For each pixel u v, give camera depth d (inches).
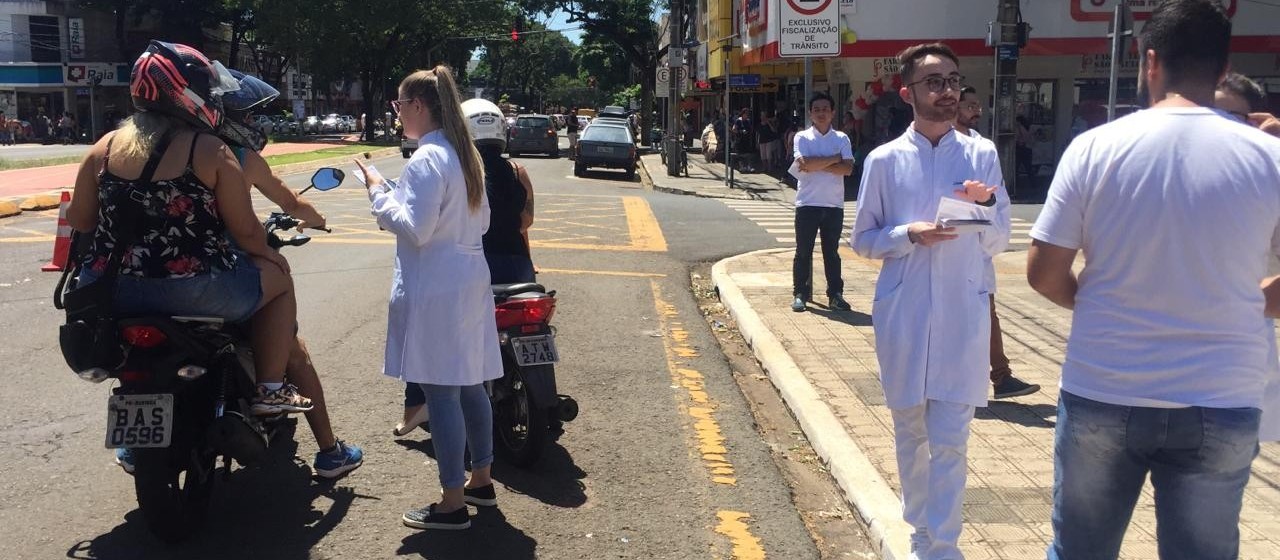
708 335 325.7
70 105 2262.6
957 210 132.5
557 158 1418.6
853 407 236.8
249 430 161.3
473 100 207.8
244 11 2144.4
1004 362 239.9
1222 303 98.2
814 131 340.8
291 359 183.8
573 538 170.2
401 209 159.5
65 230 183.0
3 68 2156.7
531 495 188.9
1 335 289.1
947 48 146.4
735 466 206.8
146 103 157.8
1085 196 104.0
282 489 187.8
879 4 813.2
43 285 364.5
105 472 191.6
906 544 162.2
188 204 156.3
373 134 2226.9
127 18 2304.4
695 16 1695.4
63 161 1061.1
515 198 206.2
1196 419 98.0
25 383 244.5
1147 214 99.0
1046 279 108.0
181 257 156.1
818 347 295.1
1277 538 162.1
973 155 145.5
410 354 163.0
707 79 1461.6
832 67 975.6
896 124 890.1
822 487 199.9
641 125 2151.8
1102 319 103.2
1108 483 105.7
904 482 149.7
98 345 151.9
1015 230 603.2
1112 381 102.0
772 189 906.1
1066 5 802.2
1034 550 159.2
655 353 298.4
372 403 238.1
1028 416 230.2
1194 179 97.7
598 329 327.6
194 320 157.9
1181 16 101.0
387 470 197.6
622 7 1872.5
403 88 165.2
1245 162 97.5
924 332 141.5
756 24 957.8
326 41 1963.6
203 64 159.8
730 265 451.8
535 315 196.1
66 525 168.7
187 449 160.9
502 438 206.5
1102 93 905.5
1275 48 805.9
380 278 396.5
